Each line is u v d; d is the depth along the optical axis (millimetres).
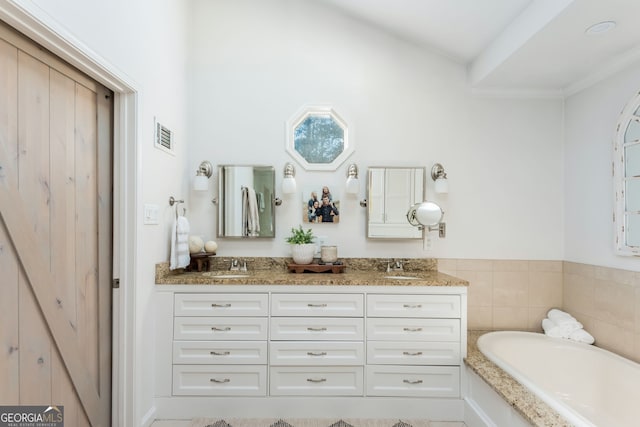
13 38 1238
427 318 2172
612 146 2291
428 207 2408
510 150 2768
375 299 2176
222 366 2150
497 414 1793
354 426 2070
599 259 2396
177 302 2156
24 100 1292
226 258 2689
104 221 1791
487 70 2477
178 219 2322
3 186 1210
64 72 1496
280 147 2740
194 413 2141
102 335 1779
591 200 2475
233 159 2725
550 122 2762
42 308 1375
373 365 2166
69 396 1545
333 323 2166
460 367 2168
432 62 2771
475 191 2754
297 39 2748
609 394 2045
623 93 2230
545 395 1589
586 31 1897
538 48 2092
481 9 2125
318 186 2734
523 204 2754
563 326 2469
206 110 2725
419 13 2379
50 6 1242
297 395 2158
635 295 2115
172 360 2145
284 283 2164
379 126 2754
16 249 1261
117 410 1844
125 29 1754
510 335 2490
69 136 1538
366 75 2756
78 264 1600
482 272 2748
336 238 2738
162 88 2211
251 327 2164
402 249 2744
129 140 1859
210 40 2740
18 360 1271
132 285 1853
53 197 1442
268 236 2686
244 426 2057
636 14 1730
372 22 2711
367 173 2732
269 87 2744
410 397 2164
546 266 2744
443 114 2766
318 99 2744
